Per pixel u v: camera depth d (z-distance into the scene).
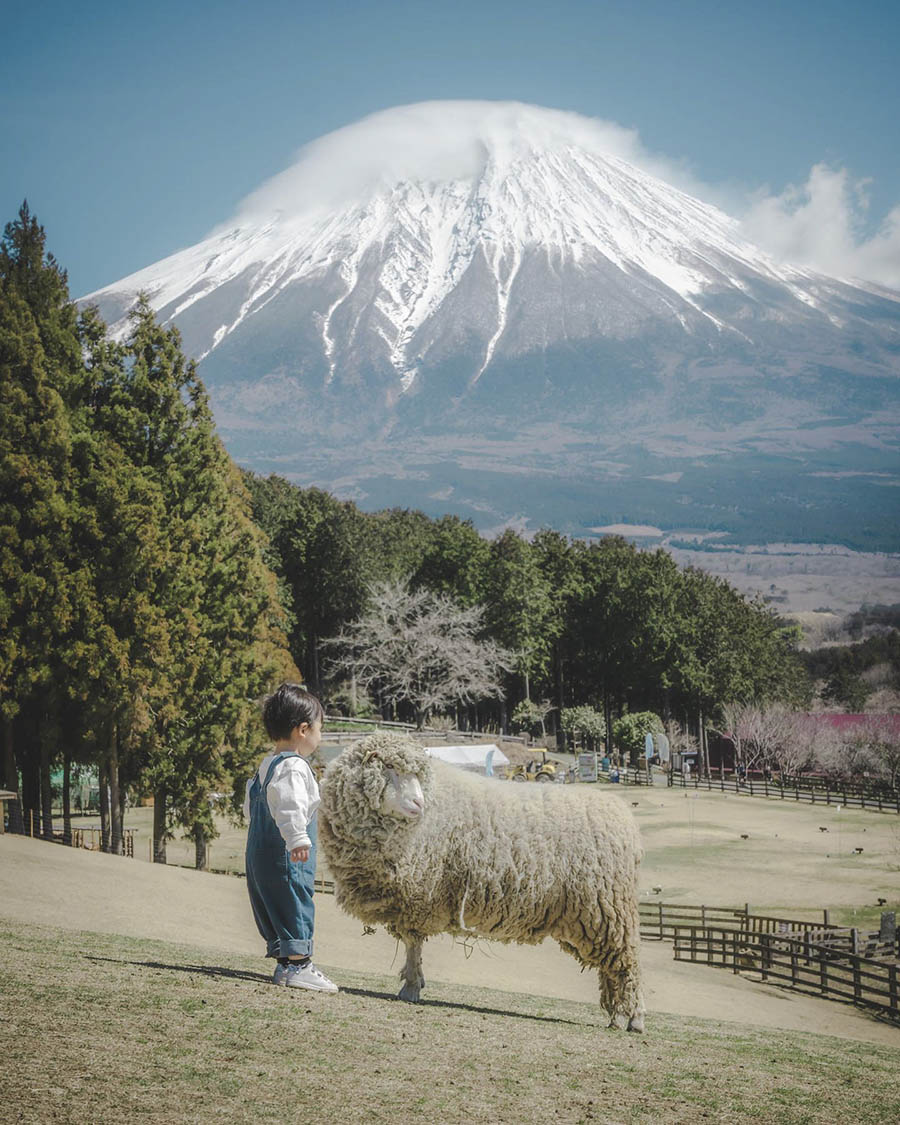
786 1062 8.09
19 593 31.08
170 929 19.17
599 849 8.67
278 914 7.21
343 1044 5.88
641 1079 6.23
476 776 8.77
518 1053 6.48
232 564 37.06
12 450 32.00
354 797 7.98
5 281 34.28
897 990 20.78
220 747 34.94
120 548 32.38
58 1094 4.36
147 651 32.50
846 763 90.50
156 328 35.84
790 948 26.08
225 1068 5.07
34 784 37.12
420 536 107.69
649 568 99.75
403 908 8.25
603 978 9.07
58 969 6.96
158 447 35.62
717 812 60.38
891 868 43.34
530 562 96.50
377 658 83.38
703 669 95.75
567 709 97.88
